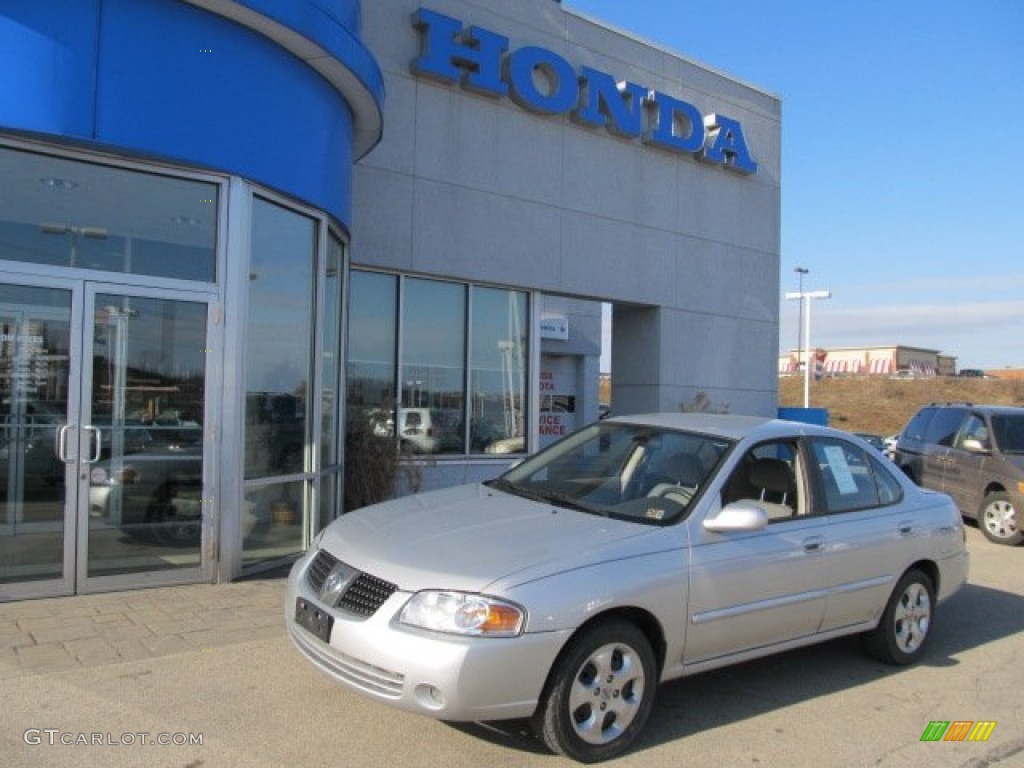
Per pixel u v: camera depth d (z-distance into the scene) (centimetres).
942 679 549
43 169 619
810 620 499
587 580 392
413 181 1098
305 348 784
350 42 752
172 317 666
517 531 431
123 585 643
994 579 873
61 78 592
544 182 1230
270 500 743
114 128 612
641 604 408
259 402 729
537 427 1231
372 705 445
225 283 680
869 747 436
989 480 1110
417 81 1103
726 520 445
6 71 575
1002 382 6144
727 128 1447
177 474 666
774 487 509
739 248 1495
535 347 1230
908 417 5069
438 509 480
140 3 621
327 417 862
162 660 496
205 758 381
